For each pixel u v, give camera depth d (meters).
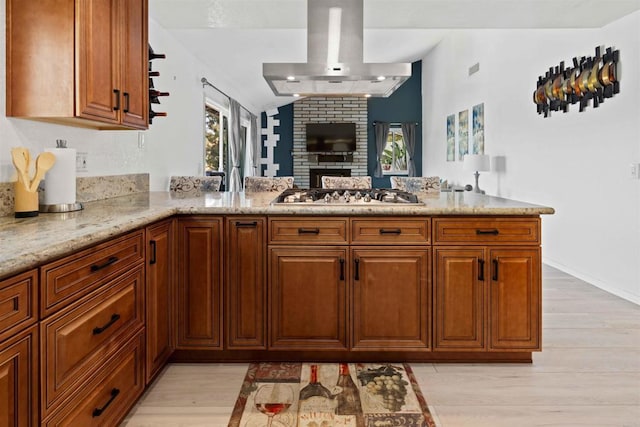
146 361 2.03
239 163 7.68
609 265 4.01
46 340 1.25
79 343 1.43
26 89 1.92
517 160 5.79
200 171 5.56
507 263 2.34
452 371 2.35
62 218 1.85
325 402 2.04
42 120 2.15
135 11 2.40
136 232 1.91
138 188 3.46
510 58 5.96
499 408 1.99
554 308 3.47
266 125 10.41
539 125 5.24
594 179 4.22
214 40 4.96
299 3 3.36
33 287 1.19
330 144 10.09
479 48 7.01
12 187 1.97
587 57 4.28
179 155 4.76
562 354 2.57
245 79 6.99
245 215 2.34
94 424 1.54
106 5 2.09
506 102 6.09
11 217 1.89
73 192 2.15
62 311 1.33
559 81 4.71
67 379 1.36
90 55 1.97
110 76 2.14
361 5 3.01
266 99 9.10
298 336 2.38
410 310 2.36
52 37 1.89
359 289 2.35
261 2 3.37
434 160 9.38
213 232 2.35
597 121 4.16
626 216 3.79
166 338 2.30
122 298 1.76
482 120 6.92
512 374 2.32
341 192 3.03
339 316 2.37
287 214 2.33
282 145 10.43
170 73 4.45
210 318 2.38
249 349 2.41
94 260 1.52
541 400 2.06
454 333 2.35
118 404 1.73
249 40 5.16
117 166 3.19
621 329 2.99
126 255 1.80
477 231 2.32
